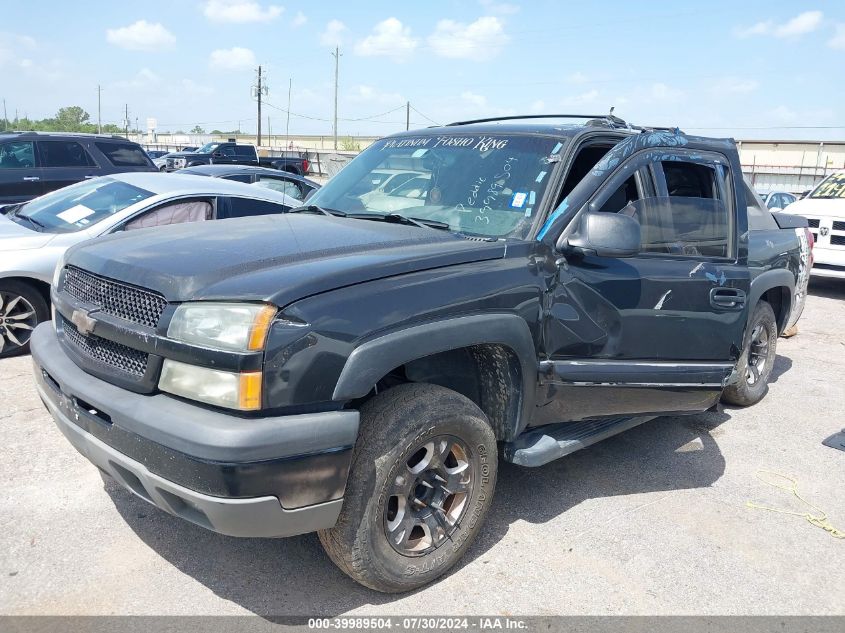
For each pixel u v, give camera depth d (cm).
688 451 470
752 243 525
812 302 1006
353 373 254
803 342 780
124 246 309
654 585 317
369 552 278
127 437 254
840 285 1159
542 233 333
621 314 354
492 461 319
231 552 325
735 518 381
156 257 284
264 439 237
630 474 429
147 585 298
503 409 333
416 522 298
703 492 410
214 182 684
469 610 293
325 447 250
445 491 305
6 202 998
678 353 380
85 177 1073
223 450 233
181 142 7869
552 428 371
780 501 403
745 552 348
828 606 309
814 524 379
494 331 301
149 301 264
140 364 263
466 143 402
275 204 696
